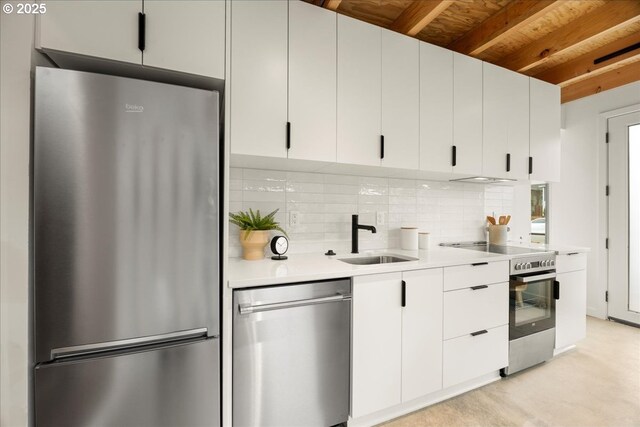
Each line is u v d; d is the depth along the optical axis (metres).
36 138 1.01
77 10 1.12
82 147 1.06
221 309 1.30
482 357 1.95
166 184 1.17
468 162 2.19
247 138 1.49
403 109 1.93
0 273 1.00
